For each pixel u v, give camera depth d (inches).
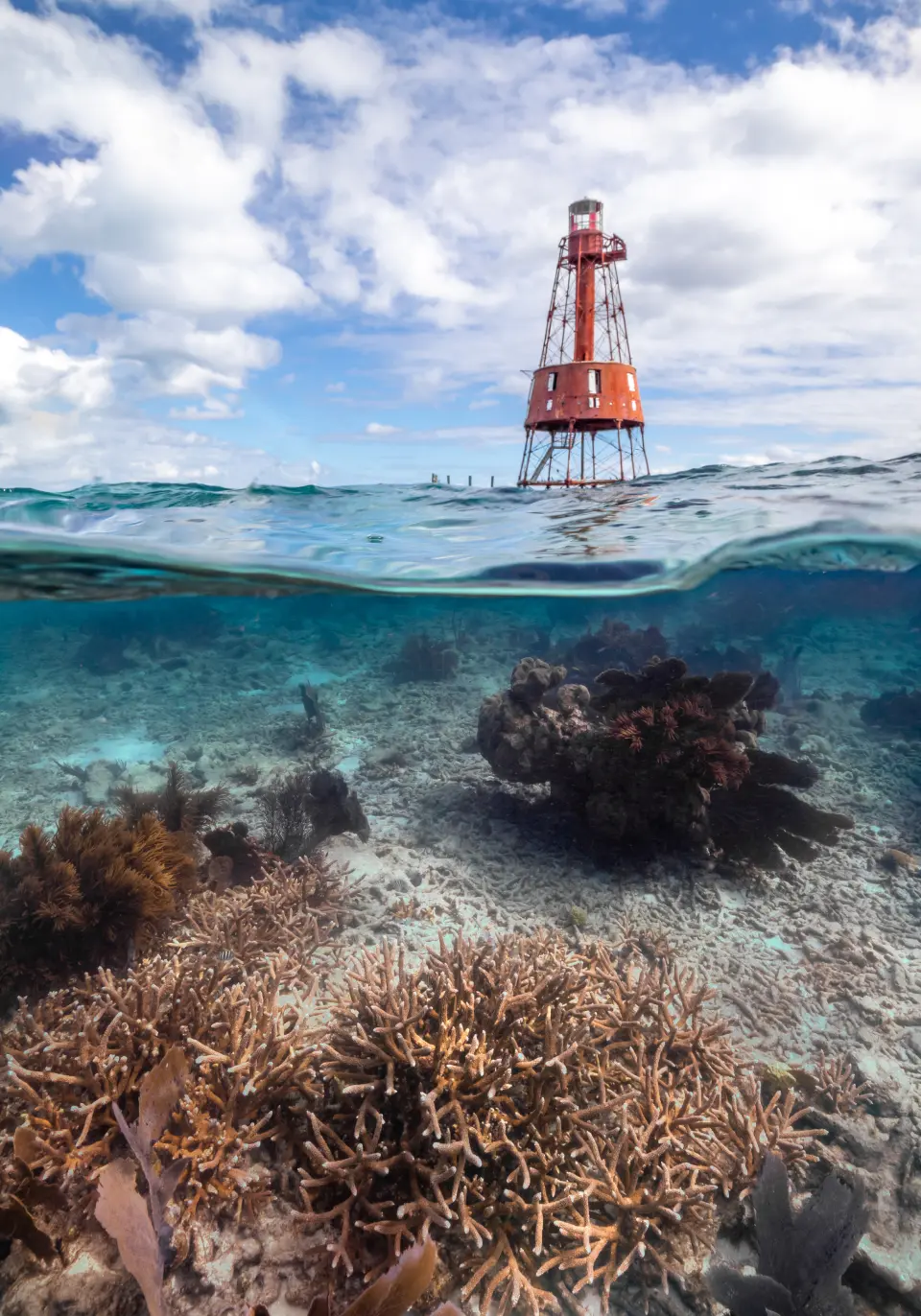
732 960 235.6
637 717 284.7
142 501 400.5
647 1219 129.1
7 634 1123.9
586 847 305.6
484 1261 121.8
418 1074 132.7
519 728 323.6
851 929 254.7
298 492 423.2
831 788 389.4
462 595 543.8
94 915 189.8
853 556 473.7
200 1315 108.3
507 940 191.6
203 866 255.6
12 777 426.9
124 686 669.3
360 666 756.0
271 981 169.3
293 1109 138.9
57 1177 120.9
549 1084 138.1
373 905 259.8
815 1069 183.8
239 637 887.7
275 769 419.2
